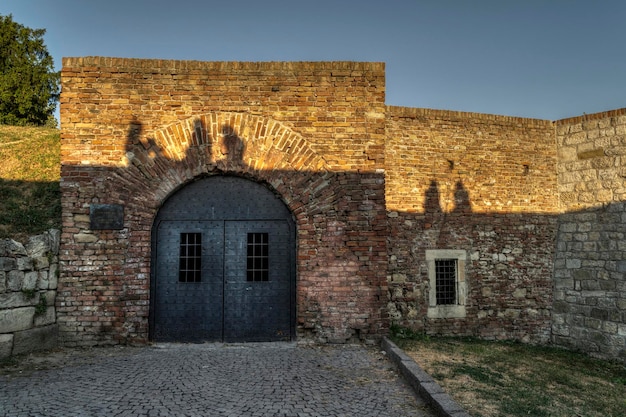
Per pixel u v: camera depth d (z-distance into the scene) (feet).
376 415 15.15
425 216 33.68
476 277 34.45
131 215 24.73
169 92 25.62
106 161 24.81
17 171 29.50
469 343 31.01
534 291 35.65
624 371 29.22
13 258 21.59
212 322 25.26
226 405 15.67
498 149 35.88
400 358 20.72
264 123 26.02
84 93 25.04
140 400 15.94
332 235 25.76
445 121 34.76
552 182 37.04
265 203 26.27
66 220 24.21
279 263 25.98
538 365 26.63
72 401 15.70
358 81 26.73
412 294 32.94
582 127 35.70
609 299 32.60
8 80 76.07
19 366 19.85
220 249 25.79
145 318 24.35
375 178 26.25
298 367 20.57
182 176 25.40
